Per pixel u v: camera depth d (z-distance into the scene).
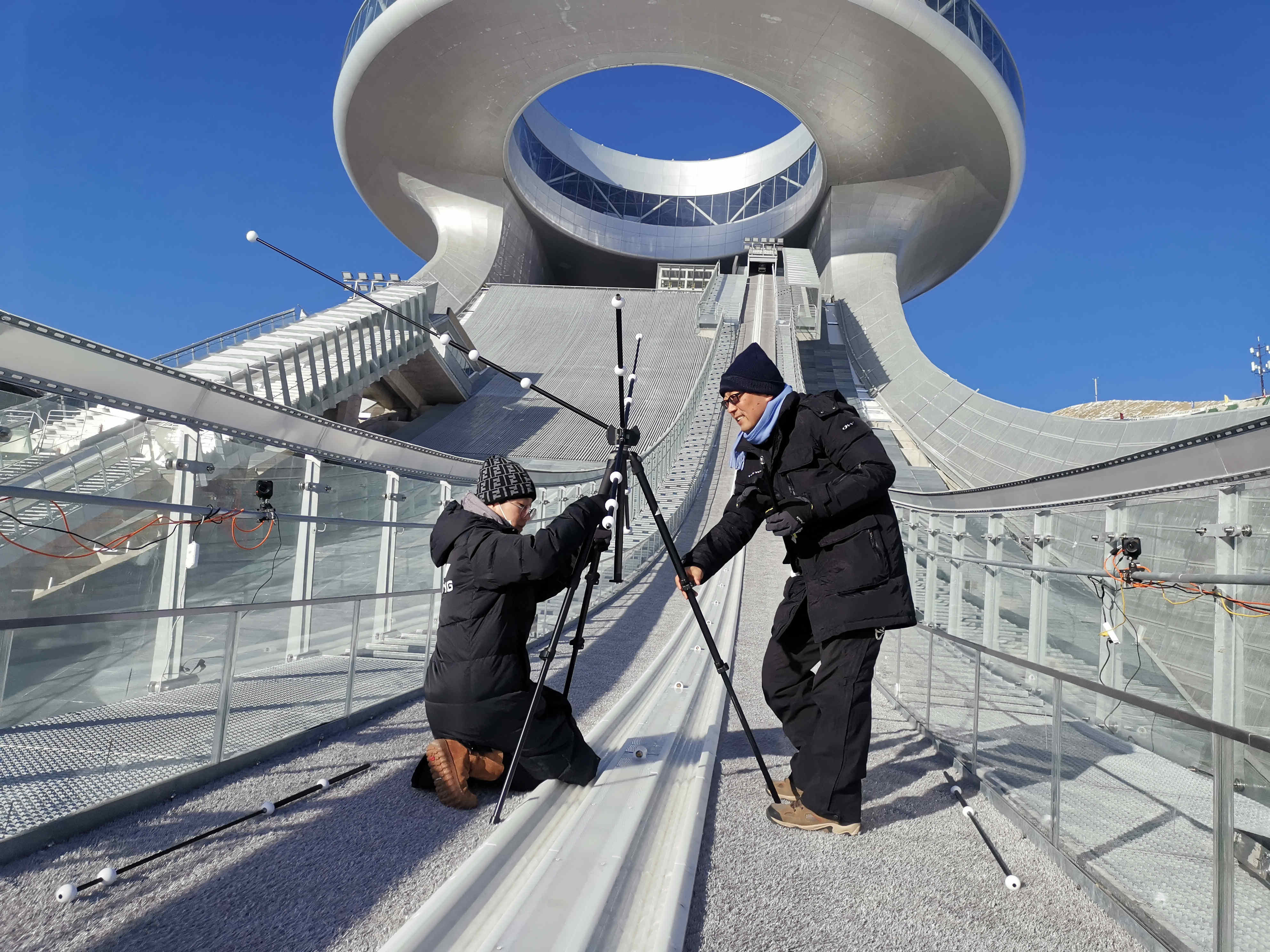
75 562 4.51
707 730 3.74
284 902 1.94
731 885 2.17
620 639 6.43
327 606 3.71
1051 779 2.58
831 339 44.78
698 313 35.56
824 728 2.63
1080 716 2.40
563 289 43.97
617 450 2.80
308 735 3.44
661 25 42.56
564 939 1.73
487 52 44.16
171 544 5.03
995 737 3.12
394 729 3.77
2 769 2.19
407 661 4.57
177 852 2.23
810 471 2.62
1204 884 1.80
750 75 45.31
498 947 1.68
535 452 23.70
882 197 49.84
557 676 4.98
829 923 2.00
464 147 50.47
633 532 12.38
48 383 4.88
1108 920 2.11
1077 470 6.90
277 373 16.88
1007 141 44.12
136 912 1.87
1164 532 4.71
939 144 45.91
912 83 42.88
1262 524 3.91
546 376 30.97
